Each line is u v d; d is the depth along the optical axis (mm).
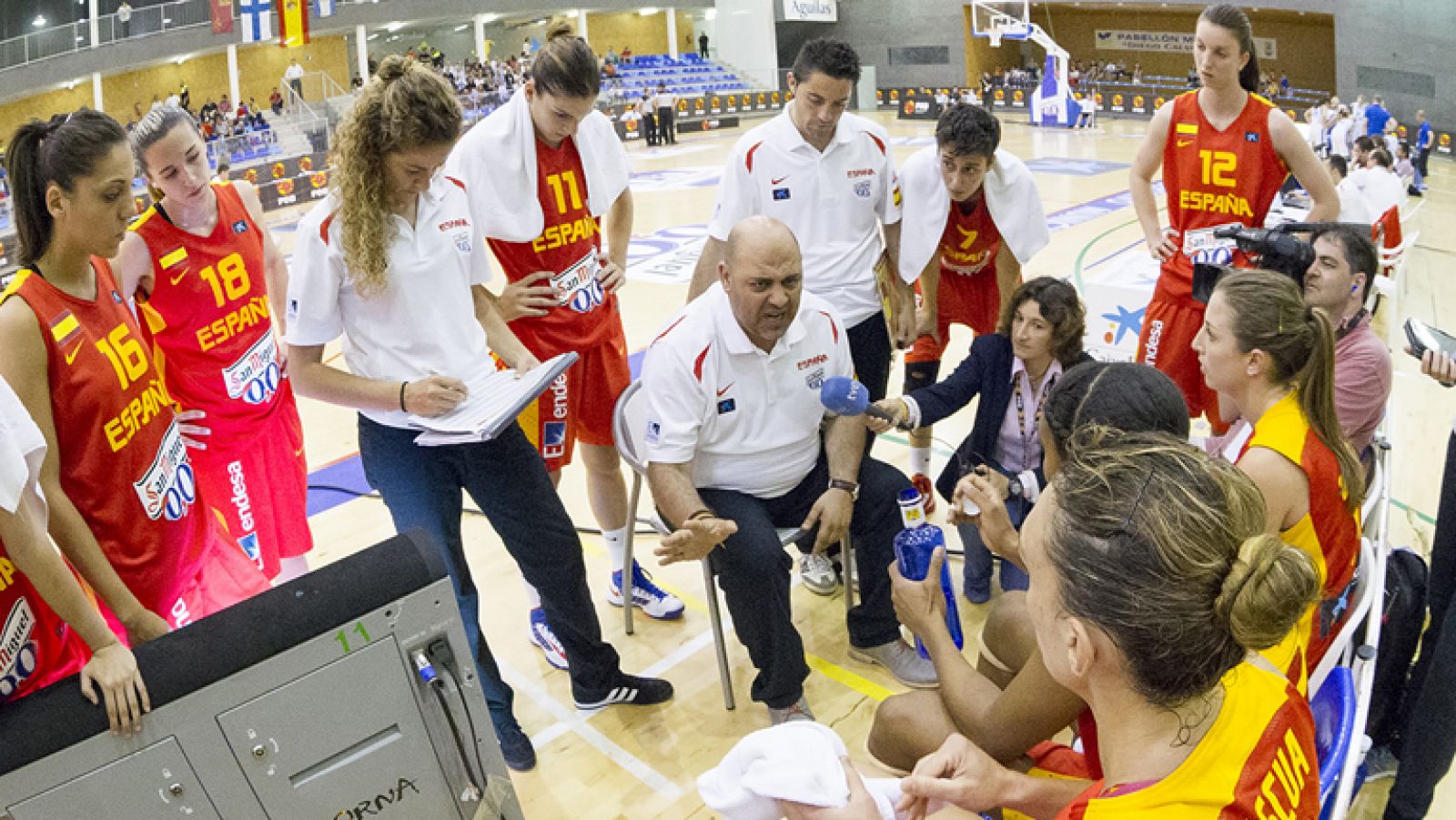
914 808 1521
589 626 2988
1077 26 30375
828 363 3006
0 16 24250
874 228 3670
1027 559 1245
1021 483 3197
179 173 2814
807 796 1449
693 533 2641
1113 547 1108
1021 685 1608
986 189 3705
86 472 2232
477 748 1868
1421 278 8805
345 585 1692
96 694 1535
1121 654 1128
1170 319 3932
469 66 24109
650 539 4195
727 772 1555
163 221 2887
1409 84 19547
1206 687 1123
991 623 1985
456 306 2686
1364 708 1890
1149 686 1126
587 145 3324
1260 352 2027
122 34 20797
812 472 3141
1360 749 1720
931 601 1839
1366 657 2084
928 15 27812
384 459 2689
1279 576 1063
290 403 3350
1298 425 2029
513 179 3199
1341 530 2080
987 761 1521
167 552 2473
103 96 22781
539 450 3473
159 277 2891
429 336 2629
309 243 2492
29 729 1494
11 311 2037
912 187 3699
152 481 2404
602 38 29938
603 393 3510
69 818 1536
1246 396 2107
